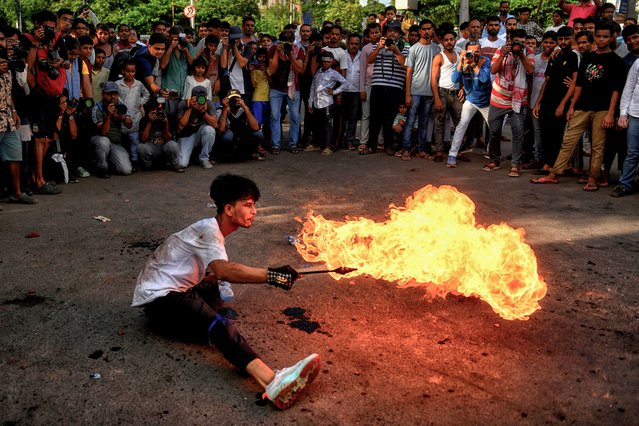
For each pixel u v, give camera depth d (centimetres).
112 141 770
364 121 940
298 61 961
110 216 598
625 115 685
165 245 342
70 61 720
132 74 775
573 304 416
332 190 721
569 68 755
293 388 287
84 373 319
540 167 844
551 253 516
